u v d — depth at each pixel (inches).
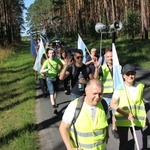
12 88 498.9
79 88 244.4
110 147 233.1
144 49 924.0
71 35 2923.2
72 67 243.0
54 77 336.2
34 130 277.1
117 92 183.6
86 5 2662.4
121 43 1269.7
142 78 521.7
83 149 140.8
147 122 197.6
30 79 569.9
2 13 2224.4
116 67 185.5
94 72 247.6
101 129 140.3
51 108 358.3
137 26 1539.1
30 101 394.0
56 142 249.9
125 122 184.7
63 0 3255.4
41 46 390.3
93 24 2262.6
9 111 358.6
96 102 136.1
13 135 264.8
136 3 2242.9
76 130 139.8
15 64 904.9
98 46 1317.7
